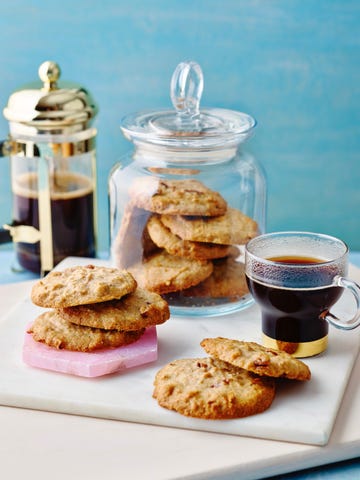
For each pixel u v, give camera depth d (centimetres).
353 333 88
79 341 83
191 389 77
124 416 78
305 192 121
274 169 120
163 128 92
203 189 92
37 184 106
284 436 75
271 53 114
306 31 113
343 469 76
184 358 84
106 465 73
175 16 113
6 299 97
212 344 80
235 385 78
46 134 104
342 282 82
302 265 82
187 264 91
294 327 84
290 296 82
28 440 76
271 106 117
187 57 115
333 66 115
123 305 84
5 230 108
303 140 118
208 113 97
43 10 114
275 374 78
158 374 80
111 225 97
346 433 76
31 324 86
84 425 77
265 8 112
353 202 121
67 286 83
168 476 72
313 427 75
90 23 114
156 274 91
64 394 79
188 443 75
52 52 116
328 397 79
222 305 92
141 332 85
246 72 115
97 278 84
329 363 84
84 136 106
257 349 81
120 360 82
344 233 122
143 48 115
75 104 104
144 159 94
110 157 120
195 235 89
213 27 113
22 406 79
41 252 107
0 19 114
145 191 91
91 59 116
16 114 104
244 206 95
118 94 117
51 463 73
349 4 112
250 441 75
